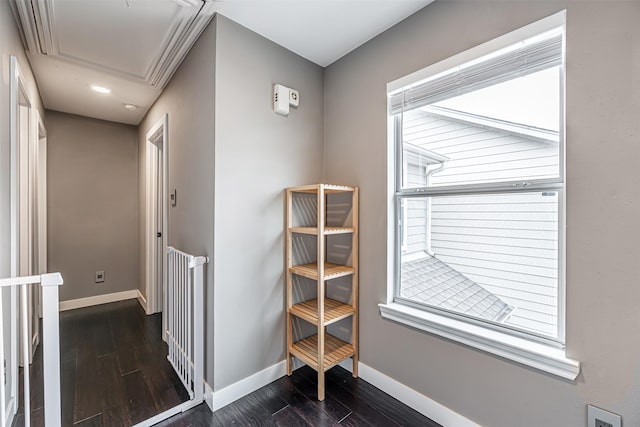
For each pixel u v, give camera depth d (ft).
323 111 7.72
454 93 5.24
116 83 8.52
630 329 3.58
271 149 6.59
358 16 5.80
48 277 3.85
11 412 5.33
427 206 5.88
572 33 3.93
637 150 3.51
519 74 4.51
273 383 6.54
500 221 4.93
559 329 4.31
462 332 4.96
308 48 6.89
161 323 10.01
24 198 7.50
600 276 3.77
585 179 3.88
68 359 7.57
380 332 6.34
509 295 4.83
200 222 6.33
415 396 5.69
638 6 3.49
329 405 5.83
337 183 7.33
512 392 4.50
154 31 6.14
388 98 6.20
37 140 8.80
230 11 5.63
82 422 5.35
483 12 4.77
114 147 12.42
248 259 6.22
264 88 6.47
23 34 6.18
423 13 5.57
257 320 6.38
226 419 5.43
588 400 3.85
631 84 3.54
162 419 5.38
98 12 5.53
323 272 6.07
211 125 5.83
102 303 12.10
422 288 5.95
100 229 12.11
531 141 4.58
